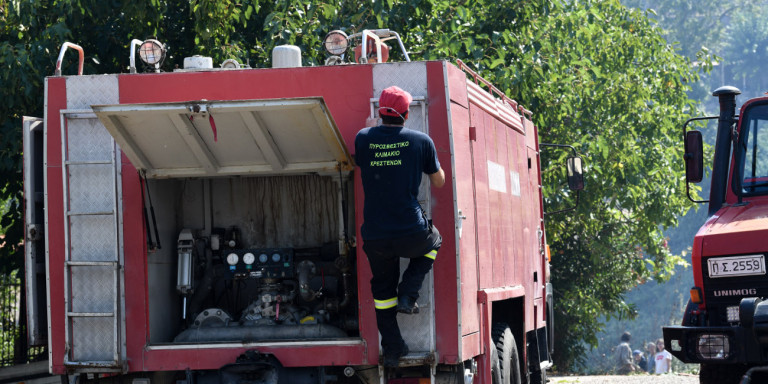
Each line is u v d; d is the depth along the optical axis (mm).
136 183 10523
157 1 19703
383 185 9531
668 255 35188
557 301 33125
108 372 10469
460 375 10273
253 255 11258
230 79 10453
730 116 12227
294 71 10406
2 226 19438
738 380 11180
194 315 11672
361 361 10211
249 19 22641
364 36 10773
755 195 11883
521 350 14477
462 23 23547
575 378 26438
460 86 10859
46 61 18328
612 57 32031
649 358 48156
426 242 9594
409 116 10273
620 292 35688
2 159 18250
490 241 12016
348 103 10344
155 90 10500
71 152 10555
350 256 11016
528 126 16312
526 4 24094
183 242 11336
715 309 10727
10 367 16500
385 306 9820
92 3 19594
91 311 10508
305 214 11750
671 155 32281
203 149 10055
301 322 11023
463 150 10758
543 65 23844
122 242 10508
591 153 29531
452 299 10141
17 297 17516
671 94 33969
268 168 10359
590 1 31859
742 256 10531
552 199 29109
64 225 10516
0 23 19391
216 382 10562
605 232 33625
